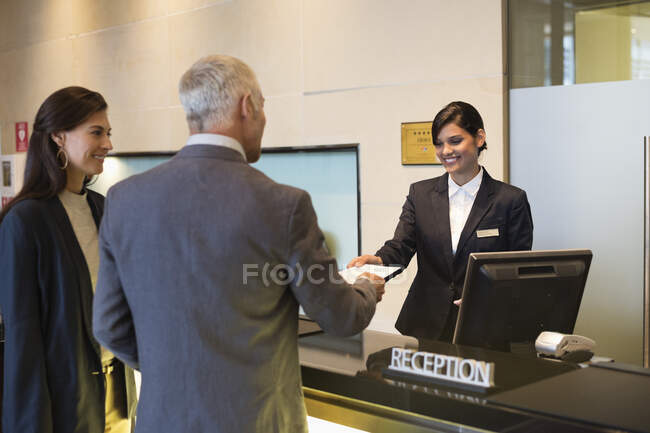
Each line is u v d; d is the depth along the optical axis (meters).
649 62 3.21
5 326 1.78
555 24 3.48
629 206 3.32
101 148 2.01
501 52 3.58
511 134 3.69
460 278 2.47
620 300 3.38
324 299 1.35
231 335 1.29
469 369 1.42
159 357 1.33
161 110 5.45
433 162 3.86
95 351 1.94
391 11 4.01
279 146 4.67
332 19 4.29
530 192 3.64
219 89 1.35
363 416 1.55
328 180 4.48
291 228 1.29
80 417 1.88
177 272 1.30
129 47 5.65
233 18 4.85
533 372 1.48
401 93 4.00
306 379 1.60
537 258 1.77
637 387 1.37
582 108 3.43
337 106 4.32
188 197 1.30
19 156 6.93
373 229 4.20
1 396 2.11
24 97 6.81
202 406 1.29
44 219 1.85
